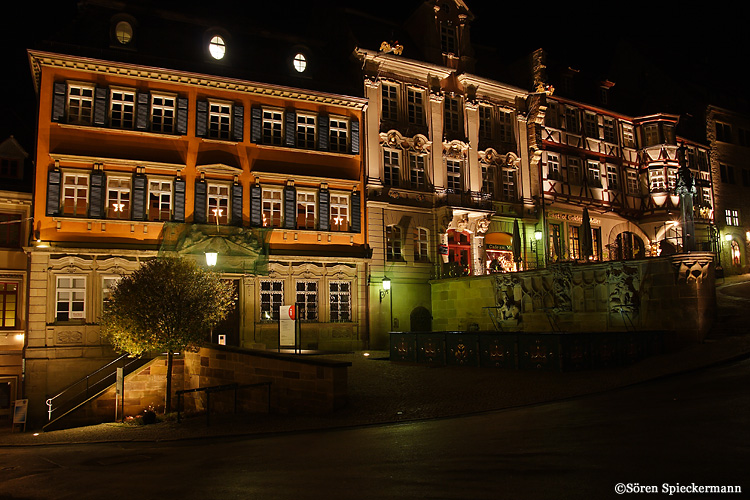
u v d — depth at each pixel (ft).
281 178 97.86
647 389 48.75
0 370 86.17
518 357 64.80
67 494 27.48
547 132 127.24
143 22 92.17
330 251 100.83
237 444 39.60
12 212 90.38
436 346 74.54
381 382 60.59
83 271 81.56
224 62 96.02
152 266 62.44
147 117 88.69
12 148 91.81
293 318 64.85
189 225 87.40
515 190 123.54
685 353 65.82
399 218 108.99
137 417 59.57
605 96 142.72
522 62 131.44
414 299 108.99
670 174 138.41
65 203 83.35
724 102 162.50
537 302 93.20
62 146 83.25
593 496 20.20
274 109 99.14
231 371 60.70
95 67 85.61
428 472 25.53
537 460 26.18
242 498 23.72
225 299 65.51
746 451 25.13
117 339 61.00
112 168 85.92
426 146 113.39
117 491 27.12
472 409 47.09
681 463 23.79
